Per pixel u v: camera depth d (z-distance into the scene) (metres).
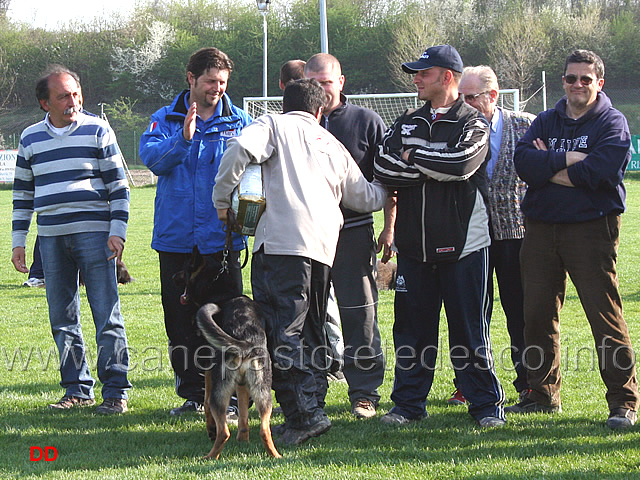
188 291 6.96
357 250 7.30
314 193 6.40
